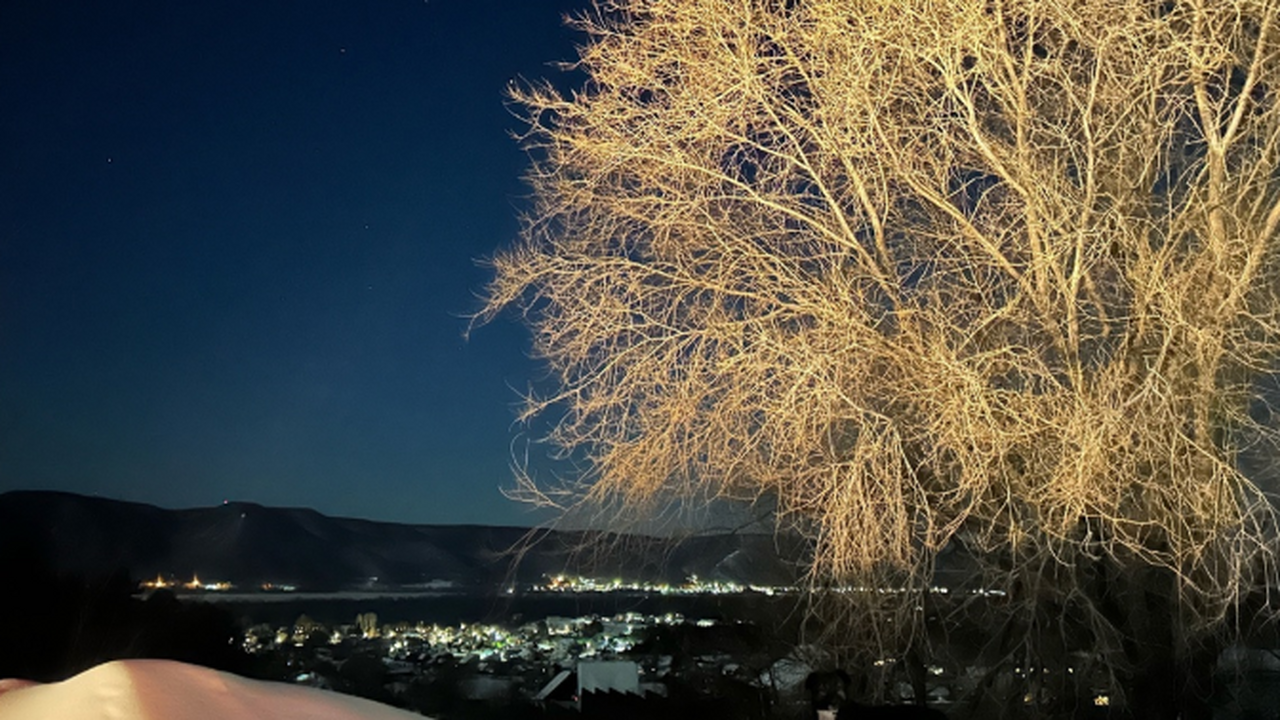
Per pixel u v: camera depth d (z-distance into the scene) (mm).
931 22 10172
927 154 10906
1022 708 11336
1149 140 10250
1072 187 10422
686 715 14461
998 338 10891
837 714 8367
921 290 10914
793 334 10922
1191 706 10641
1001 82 10555
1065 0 10164
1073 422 9586
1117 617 11047
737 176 11500
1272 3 9875
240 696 2609
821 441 10820
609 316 11516
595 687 17734
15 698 2508
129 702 2371
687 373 11211
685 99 11219
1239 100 10078
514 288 11617
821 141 10875
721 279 11305
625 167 11656
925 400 10320
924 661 11625
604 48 11430
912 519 10734
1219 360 9938
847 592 10625
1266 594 9773
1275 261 10078
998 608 11203
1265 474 10117
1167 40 10227
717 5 11023
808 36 10875
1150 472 10039
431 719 2852
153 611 29953
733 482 11594
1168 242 9945
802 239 11305
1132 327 10219
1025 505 10688
